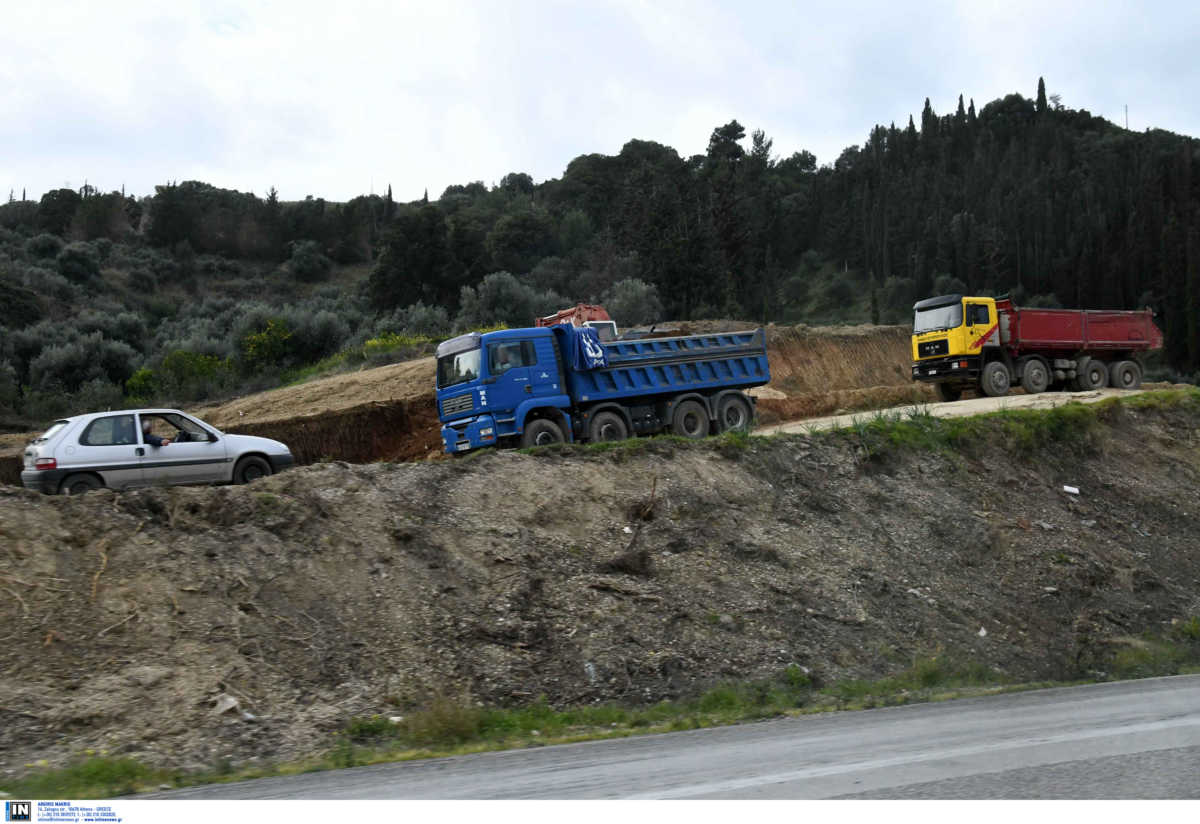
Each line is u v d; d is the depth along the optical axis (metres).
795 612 12.69
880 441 18.34
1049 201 104.38
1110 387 31.33
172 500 11.07
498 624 10.84
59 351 47.50
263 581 10.36
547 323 27.89
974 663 12.57
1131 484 20.36
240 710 8.38
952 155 136.50
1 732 7.54
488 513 12.93
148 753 7.49
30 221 108.62
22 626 8.82
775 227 120.88
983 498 17.78
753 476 15.99
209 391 40.06
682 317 72.94
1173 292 75.56
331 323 52.16
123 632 9.11
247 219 117.31
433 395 28.59
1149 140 125.62
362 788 5.73
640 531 13.58
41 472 14.76
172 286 96.88
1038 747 6.05
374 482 12.78
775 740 6.96
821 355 38.47
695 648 11.34
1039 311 29.23
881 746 6.35
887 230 109.88
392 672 9.70
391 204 142.12
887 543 15.38
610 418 21.23
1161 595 16.41
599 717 9.23
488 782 5.68
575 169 123.94
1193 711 7.71
